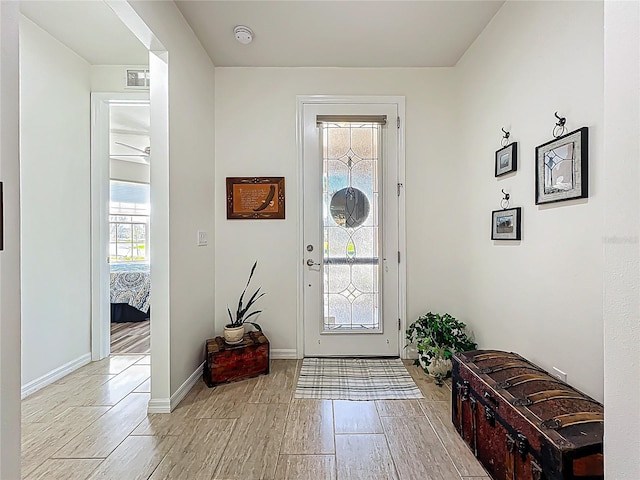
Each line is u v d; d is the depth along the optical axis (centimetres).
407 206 310
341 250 312
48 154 264
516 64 211
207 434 191
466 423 180
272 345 312
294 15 236
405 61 299
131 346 352
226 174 307
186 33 242
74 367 286
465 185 287
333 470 161
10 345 89
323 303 313
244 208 308
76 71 289
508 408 140
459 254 300
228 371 258
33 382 248
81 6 232
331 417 209
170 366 218
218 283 308
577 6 159
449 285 310
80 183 294
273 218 308
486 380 162
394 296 311
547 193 180
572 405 133
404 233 309
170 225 218
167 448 178
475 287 270
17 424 91
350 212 312
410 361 302
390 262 310
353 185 312
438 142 309
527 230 201
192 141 255
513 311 216
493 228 237
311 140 309
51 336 264
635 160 68
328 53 285
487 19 241
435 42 270
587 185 154
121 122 421
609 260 74
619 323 72
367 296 314
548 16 180
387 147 309
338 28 251
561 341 173
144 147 502
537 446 121
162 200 216
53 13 239
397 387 250
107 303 318
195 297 261
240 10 231
